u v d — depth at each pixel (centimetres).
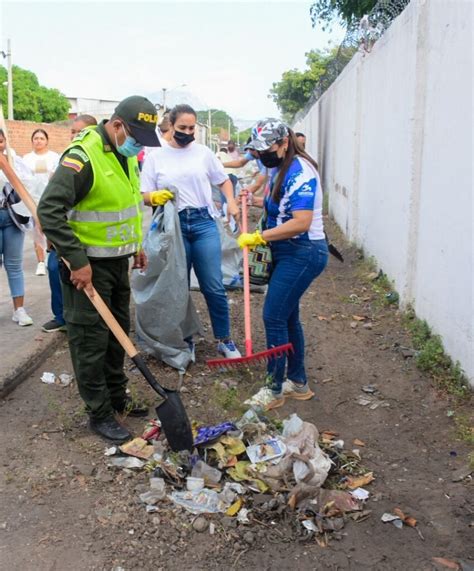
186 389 438
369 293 693
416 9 560
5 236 539
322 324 593
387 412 413
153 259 443
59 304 523
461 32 446
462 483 328
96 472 332
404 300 601
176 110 459
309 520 296
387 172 702
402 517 299
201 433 350
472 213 420
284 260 384
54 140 2223
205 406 412
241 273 679
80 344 349
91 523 291
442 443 371
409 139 582
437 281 501
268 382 411
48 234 317
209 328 575
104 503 305
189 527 290
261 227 403
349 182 1003
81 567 265
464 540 286
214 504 304
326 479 329
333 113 1303
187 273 470
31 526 289
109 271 353
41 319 581
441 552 279
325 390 448
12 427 381
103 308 333
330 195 1354
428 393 434
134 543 279
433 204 516
